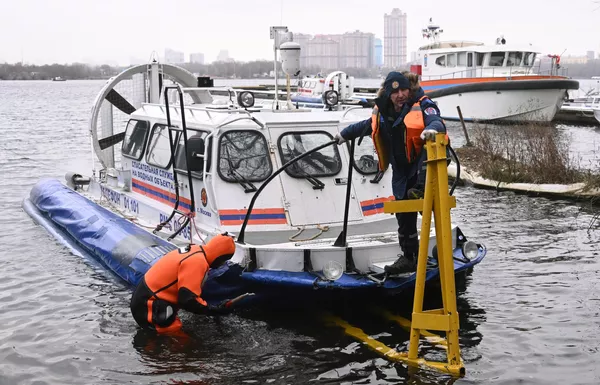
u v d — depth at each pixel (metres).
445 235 6.34
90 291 9.06
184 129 8.44
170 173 9.74
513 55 34.41
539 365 6.75
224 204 8.38
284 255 7.60
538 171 16.62
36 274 9.77
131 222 10.28
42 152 24.31
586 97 43.12
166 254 7.80
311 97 19.78
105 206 11.72
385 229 8.93
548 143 17.27
